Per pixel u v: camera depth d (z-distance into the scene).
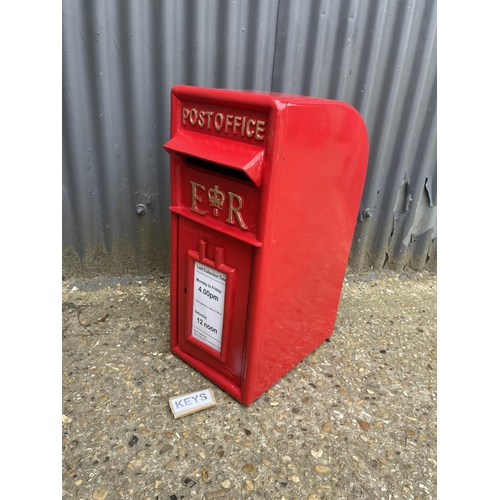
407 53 2.47
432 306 2.77
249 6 2.18
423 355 2.27
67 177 2.35
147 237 2.62
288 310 1.79
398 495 1.49
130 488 1.44
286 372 2.02
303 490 1.48
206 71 2.30
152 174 2.46
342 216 1.87
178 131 1.61
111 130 2.31
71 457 1.53
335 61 2.39
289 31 2.26
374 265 3.07
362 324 2.51
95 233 2.53
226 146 1.43
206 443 1.63
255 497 1.45
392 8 2.33
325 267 1.92
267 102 1.28
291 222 1.56
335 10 2.27
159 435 1.65
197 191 1.62
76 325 2.25
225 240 1.61
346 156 1.70
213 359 1.89
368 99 2.53
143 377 1.93
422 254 3.10
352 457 1.62
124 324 2.29
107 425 1.67
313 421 1.77
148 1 2.08
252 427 1.72
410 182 2.85
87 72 2.17
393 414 1.85
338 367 2.12
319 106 1.45
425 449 1.69
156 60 2.20
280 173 1.38
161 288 2.63
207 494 1.44
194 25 2.15
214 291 1.73
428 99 2.62
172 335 2.03
